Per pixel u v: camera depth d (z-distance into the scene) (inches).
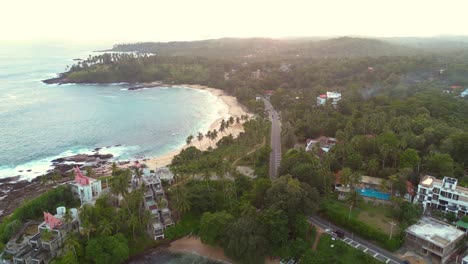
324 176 5378.9
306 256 4183.1
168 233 4771.2
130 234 4675.2
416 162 5713.6
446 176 5255.9
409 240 4360.2
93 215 4603.8
